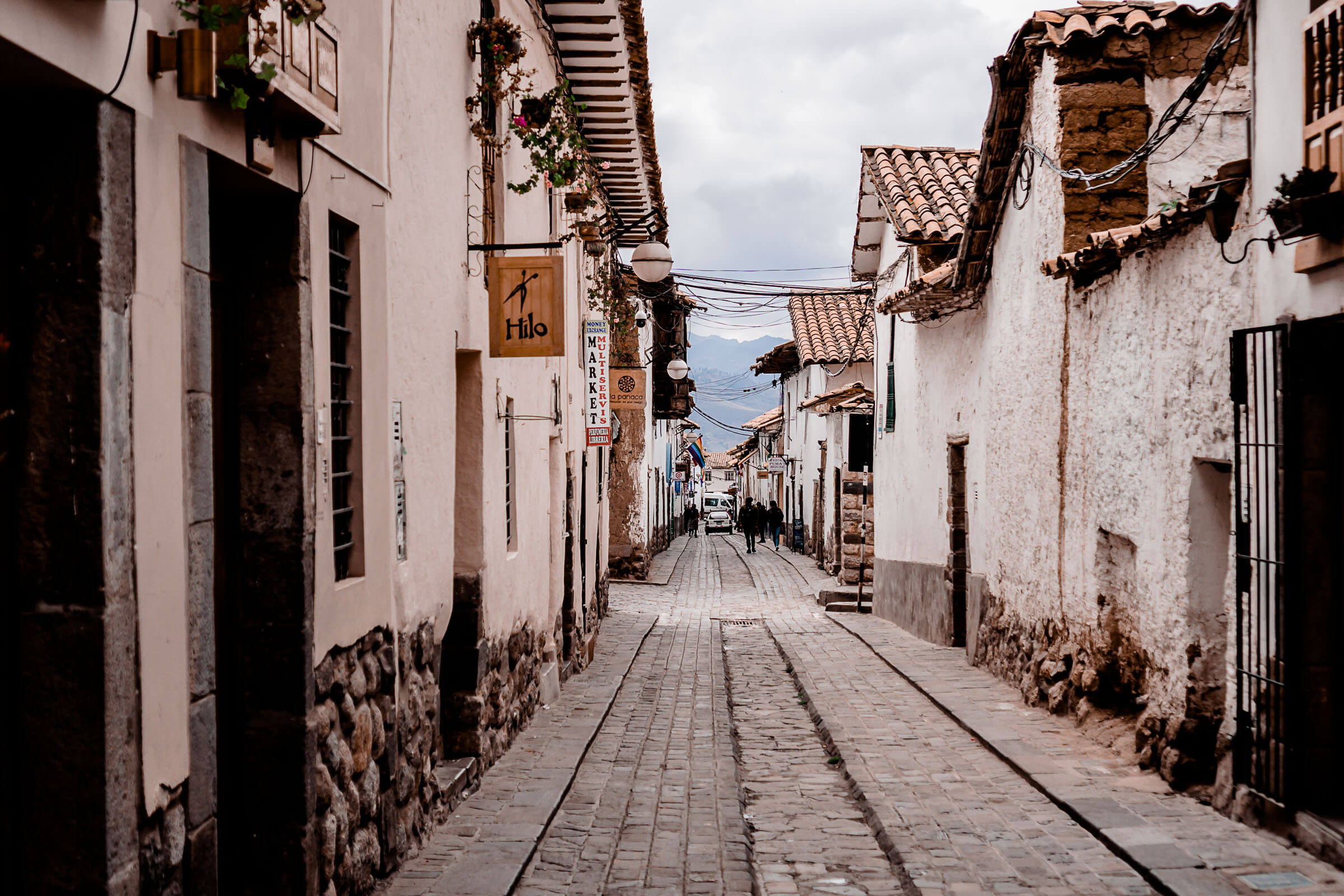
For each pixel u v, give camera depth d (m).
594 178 13.88
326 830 4.69
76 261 3.15
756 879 6.07
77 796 3.18
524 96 9.75
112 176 3.19
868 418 21.56
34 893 3.20
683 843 6.69
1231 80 10.06
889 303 15.70
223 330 4.45
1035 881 5.75
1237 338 6.34
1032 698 10.56
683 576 31.75
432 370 6.68
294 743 4.49
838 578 27.41
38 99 3.12
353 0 5.19
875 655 15.27
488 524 8.17
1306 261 5.69
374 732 5.45
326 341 4.84
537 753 8.84
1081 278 9.33
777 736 10.45
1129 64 10.14
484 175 8.57
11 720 3.20
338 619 4.93
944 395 15.44
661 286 26.89
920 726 10.15
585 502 14.77
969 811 7.19
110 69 3.15
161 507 3.49
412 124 6.27
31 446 3.16
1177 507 7.49
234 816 4.49
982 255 12.80
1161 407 7.77
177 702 3.59
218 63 3.54
